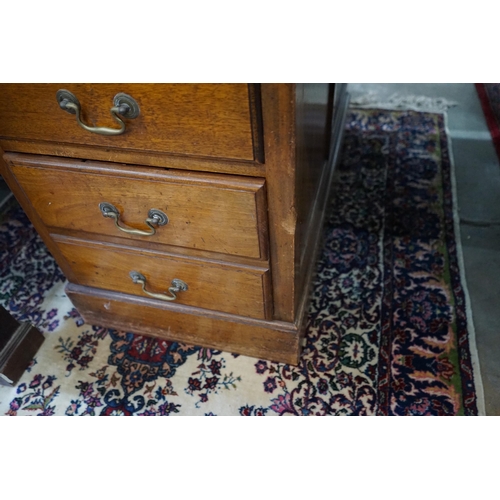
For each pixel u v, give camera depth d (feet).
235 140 1.61
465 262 3.59
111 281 2.68
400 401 2.73
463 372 2.84
